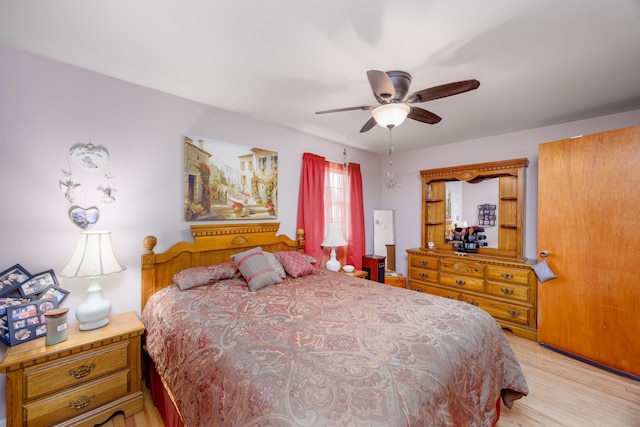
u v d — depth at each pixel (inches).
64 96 70.9
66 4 49.6
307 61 69.1
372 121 80.7
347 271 130.1
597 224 89.8
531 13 51.9
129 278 81.6
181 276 82.4
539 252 103.0
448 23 54.7
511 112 103.0
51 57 68.1
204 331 54.6
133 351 69.2
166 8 50.7
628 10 50.7
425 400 37.3
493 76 76.2
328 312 63.3
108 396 65.6
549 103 94.8
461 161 146.6
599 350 89.0
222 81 80.0
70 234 71.9
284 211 122.5
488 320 64.6
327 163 142.8
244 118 107.4
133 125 82.0
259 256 92.5
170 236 89.7
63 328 61.9
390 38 59.6
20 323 61.0
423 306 67.8
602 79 78.0
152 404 72.8
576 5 49.8
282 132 121.0
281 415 32.5
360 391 35.6
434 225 154.7
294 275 98.0
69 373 60.3
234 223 104.2
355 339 49.8
